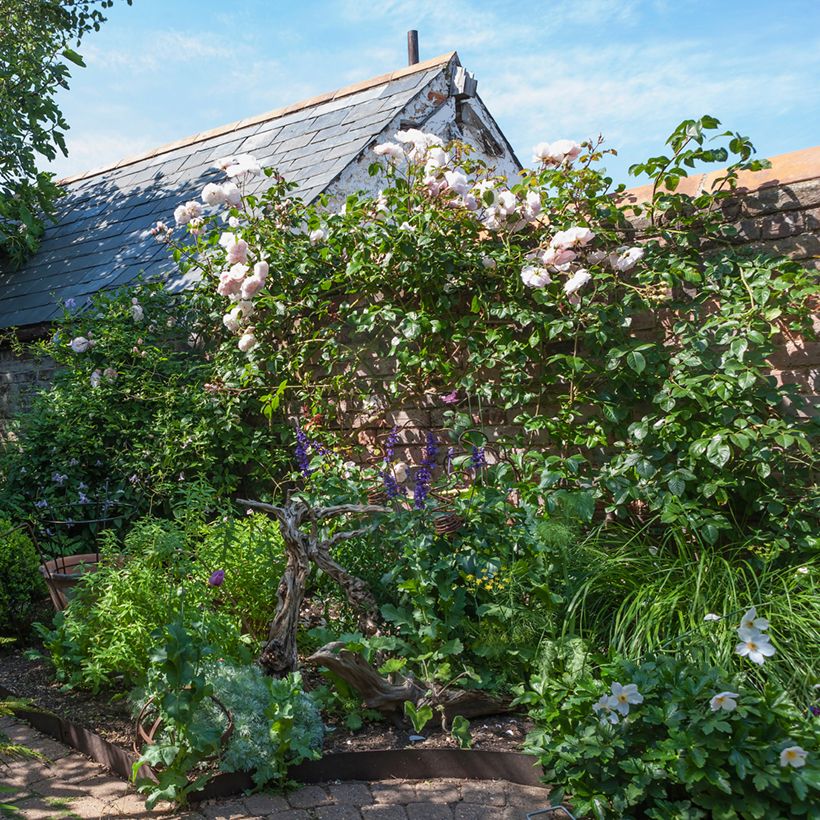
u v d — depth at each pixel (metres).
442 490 4.58
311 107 9.99
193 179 9.93
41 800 3.05
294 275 6.26
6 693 4.00
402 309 5.61
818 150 4.51
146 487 6.43
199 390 6.84
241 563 4.19
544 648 3.52
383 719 3.54
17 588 4.92
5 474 7.07
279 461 6.48
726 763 2.61
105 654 3.68
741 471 4.39
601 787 2.72
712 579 3.75
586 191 5.04
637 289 4.78
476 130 9.69
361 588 3.93
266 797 3.03
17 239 10.94
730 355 4.35
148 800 2.93
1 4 11.58
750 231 4.59
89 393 6.82
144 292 7.62
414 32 11.23
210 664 3.40
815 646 3.25
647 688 2.76
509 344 5.16
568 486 4.89
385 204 5.75
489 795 3.00
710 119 4.55
